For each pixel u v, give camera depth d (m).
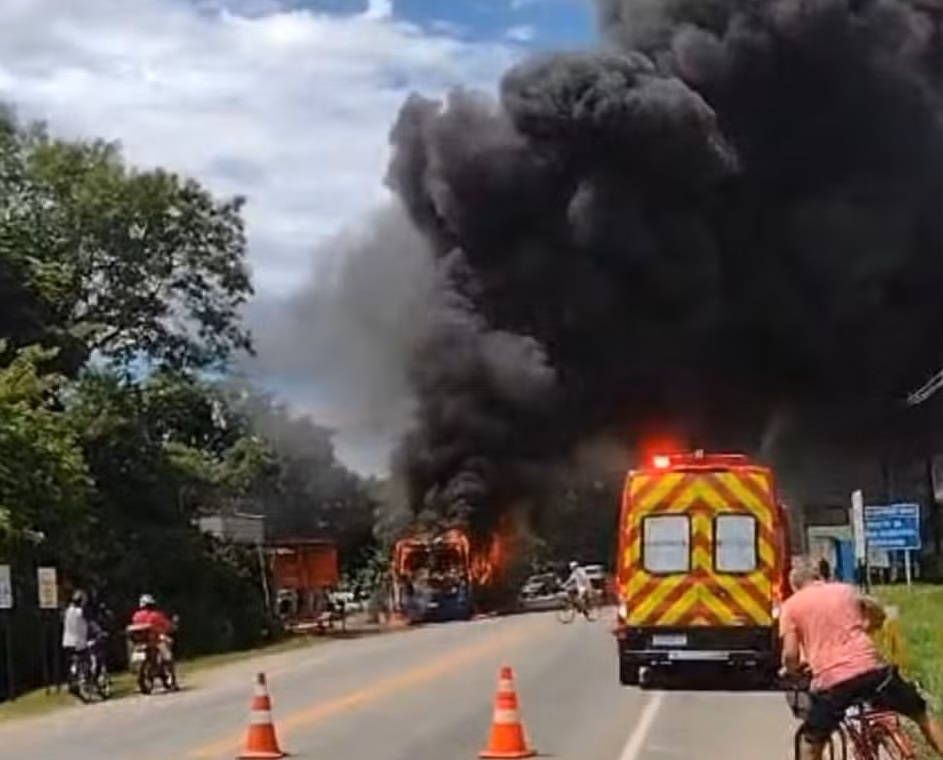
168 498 50.62
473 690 24.09
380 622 65.81
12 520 35.41
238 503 76.69
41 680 36.66
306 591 63.12
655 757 15.39
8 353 45.44
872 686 10.16
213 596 51.66
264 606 55.47
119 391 51.19
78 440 45.06
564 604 64.00
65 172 55.72
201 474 52.78
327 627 58.59
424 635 45.94
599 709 20.50
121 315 56.66
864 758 10.16
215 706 24.02
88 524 40.47
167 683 28.73
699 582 23.27
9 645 34.09
